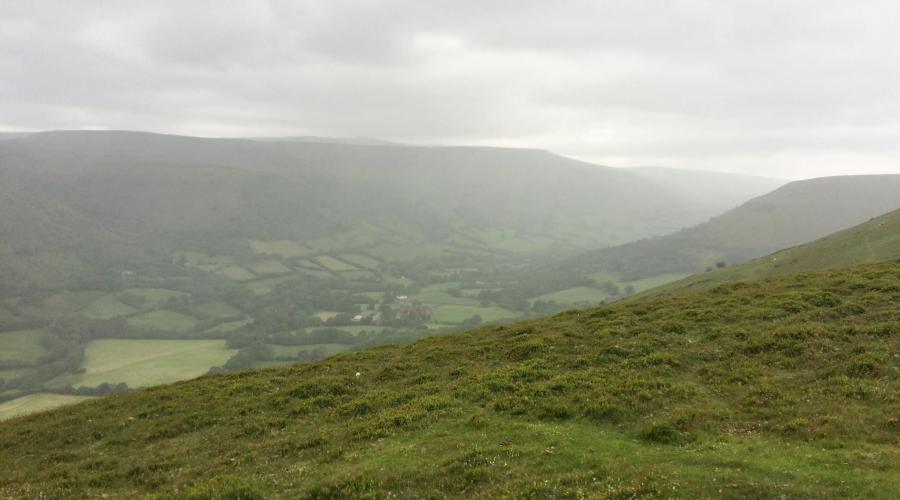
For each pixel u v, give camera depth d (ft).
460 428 68.69
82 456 72.33
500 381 84.94
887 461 49.06
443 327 573.74
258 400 90.17
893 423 57.82
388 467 57.52
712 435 60.75
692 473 50.06
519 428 66.49
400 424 71.97
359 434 69.67
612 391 75.51
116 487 61.26
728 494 45.62
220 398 92.12
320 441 68.80
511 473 53.52
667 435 60.90
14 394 373.20
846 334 87.61
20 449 77.77
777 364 81.35
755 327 99.09
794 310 105.19
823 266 222.89
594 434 63.41
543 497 48.21
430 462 57.82
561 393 77.66
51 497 58.85
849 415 61.26
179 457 68.39
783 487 45.96
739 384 76.38
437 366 103.86
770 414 65.00
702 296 131.03
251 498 52.90
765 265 272.51
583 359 92.27
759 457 53.06
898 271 122.62
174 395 97.04
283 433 75.10
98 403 98.89
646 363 87.20
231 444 71.87
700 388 76.07
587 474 51.78
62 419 88.84
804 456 52.42
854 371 73.72
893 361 74.59
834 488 45.09
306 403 86.12
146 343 540.11
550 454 57.62
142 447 74.18
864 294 107.86
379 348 129.59
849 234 257.55
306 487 54.44
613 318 121.19
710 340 96.73
